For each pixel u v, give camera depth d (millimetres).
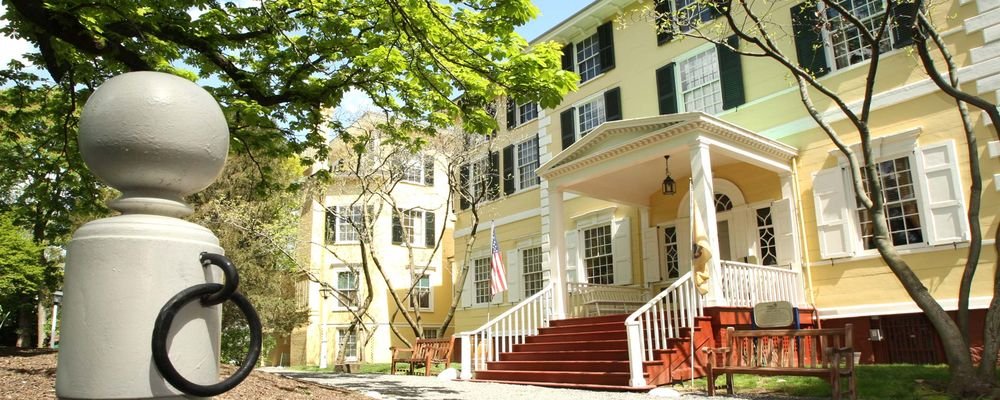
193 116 1940
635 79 17172
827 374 7395
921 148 11820
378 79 9680
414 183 27172
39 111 10281
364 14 8828
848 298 12398
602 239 17641
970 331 10984
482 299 21609
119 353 1702
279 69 9727
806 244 13148
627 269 16484
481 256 21812
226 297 1839
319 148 11078
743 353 8773
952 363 8023
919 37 8359
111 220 1821
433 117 10281
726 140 12117
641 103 16906
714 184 15078
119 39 8102
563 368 11422
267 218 21469
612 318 12508
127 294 1737
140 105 1853
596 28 18703
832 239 12695
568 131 18953
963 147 11336
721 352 8789
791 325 10367
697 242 10844
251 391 6656
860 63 12805
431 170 26594
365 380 12258
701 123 11531
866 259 12234
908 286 8500
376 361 24984
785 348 9273
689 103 15844
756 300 11742
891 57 12438
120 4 7711
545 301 14328
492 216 21562
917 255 11680
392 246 26234
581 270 17891
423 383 11492
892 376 9234
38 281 12609
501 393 9516
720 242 14844
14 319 20656
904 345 11734
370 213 22281
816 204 13039
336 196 25938
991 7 11234
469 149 19297
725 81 14961
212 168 2029
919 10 9086
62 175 11836
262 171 11023
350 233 26172
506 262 20672
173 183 1943
